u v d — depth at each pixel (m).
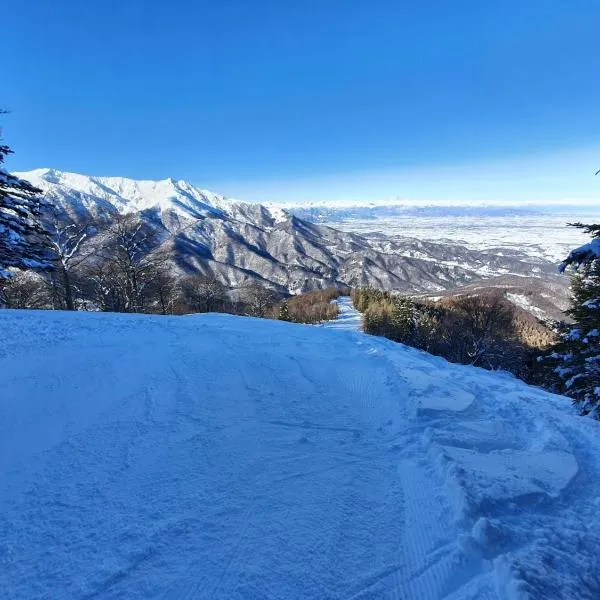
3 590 2.89
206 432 5.25
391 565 3.30
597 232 7.88
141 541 3.39
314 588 3.06
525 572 3.12
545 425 5.95
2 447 4.68
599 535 3.76
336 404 6.34
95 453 4.66
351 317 50.47
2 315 11.12
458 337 31.48
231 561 3.25
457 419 5.89
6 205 15.77
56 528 3.50
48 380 6.53
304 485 4.27
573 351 11.28
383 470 4.64
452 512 3.87
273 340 9.98
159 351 8.36
